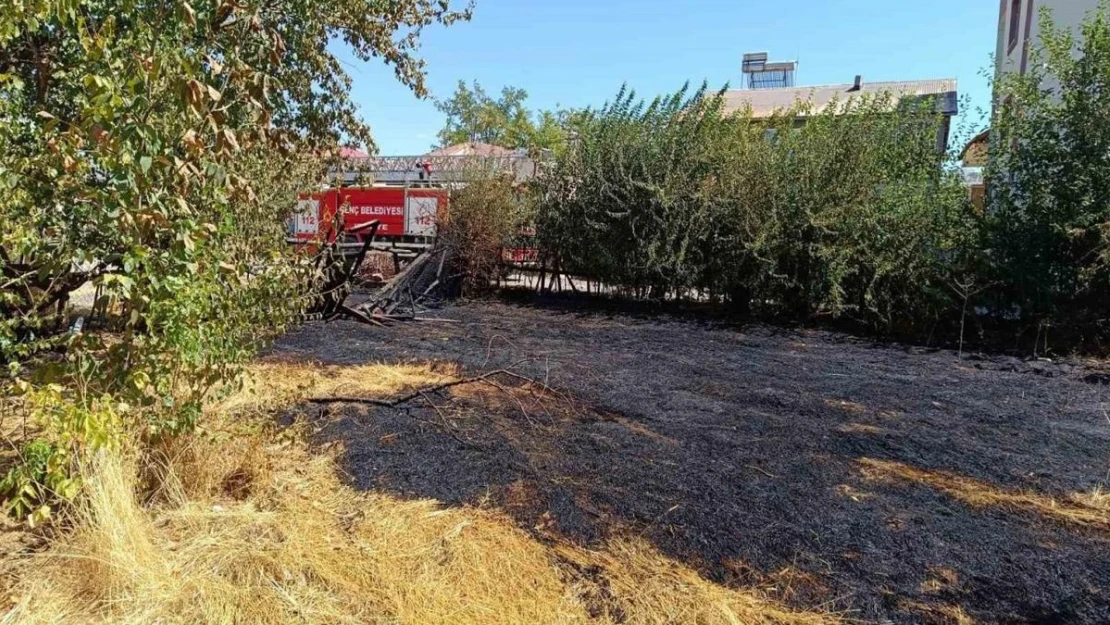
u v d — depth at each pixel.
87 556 2.69
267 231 5.41
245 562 2.91
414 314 10.52
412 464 4.15
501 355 7.70
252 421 4.08
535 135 34.12
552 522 3.43
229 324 3.76
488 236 12.76
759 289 10.69
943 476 4.25
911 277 9.27
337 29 7.03
